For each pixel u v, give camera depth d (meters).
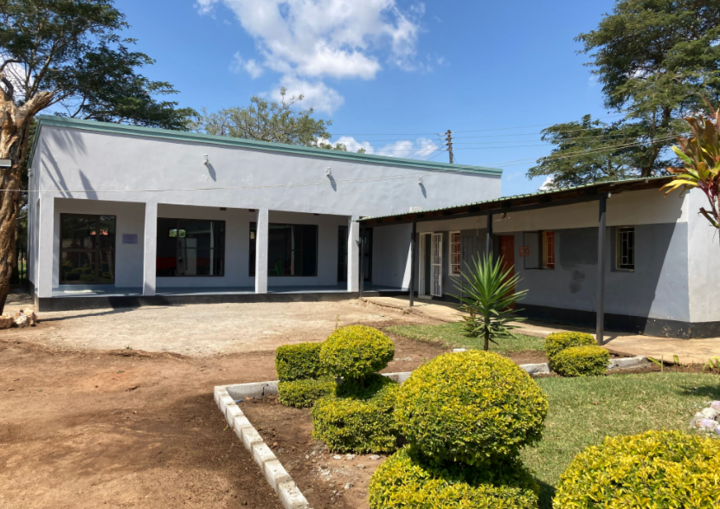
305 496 3.23
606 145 21.36
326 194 15.76
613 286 9.87
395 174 16.97
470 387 2.44
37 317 10.64
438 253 15.00
